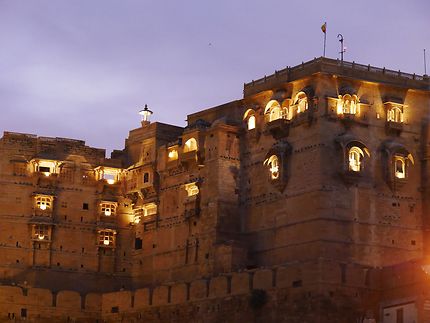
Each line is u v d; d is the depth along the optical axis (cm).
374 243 11381
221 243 12025
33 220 13200
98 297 12544
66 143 13688
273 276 10738
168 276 12825
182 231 12712
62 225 13400
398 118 11825
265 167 12031
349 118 11488
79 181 13600
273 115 12062
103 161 13738
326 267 10319
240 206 12288
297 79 11831
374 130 11681
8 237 13150
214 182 12269
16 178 13338
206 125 12862
